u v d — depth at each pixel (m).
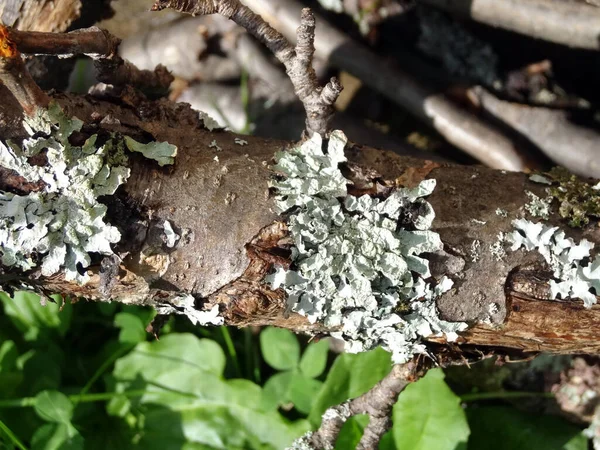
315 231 0.16
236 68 0.32
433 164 0.18
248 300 0.16
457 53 0.31
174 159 0.17
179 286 0.17
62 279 0.16
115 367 0.28
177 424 0.27
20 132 0.16
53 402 0.27
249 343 0.30
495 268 0.17
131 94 0.18
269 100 0.31
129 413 0.28
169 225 0.16
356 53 0.30
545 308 0.17
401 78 0.29
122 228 0.16
